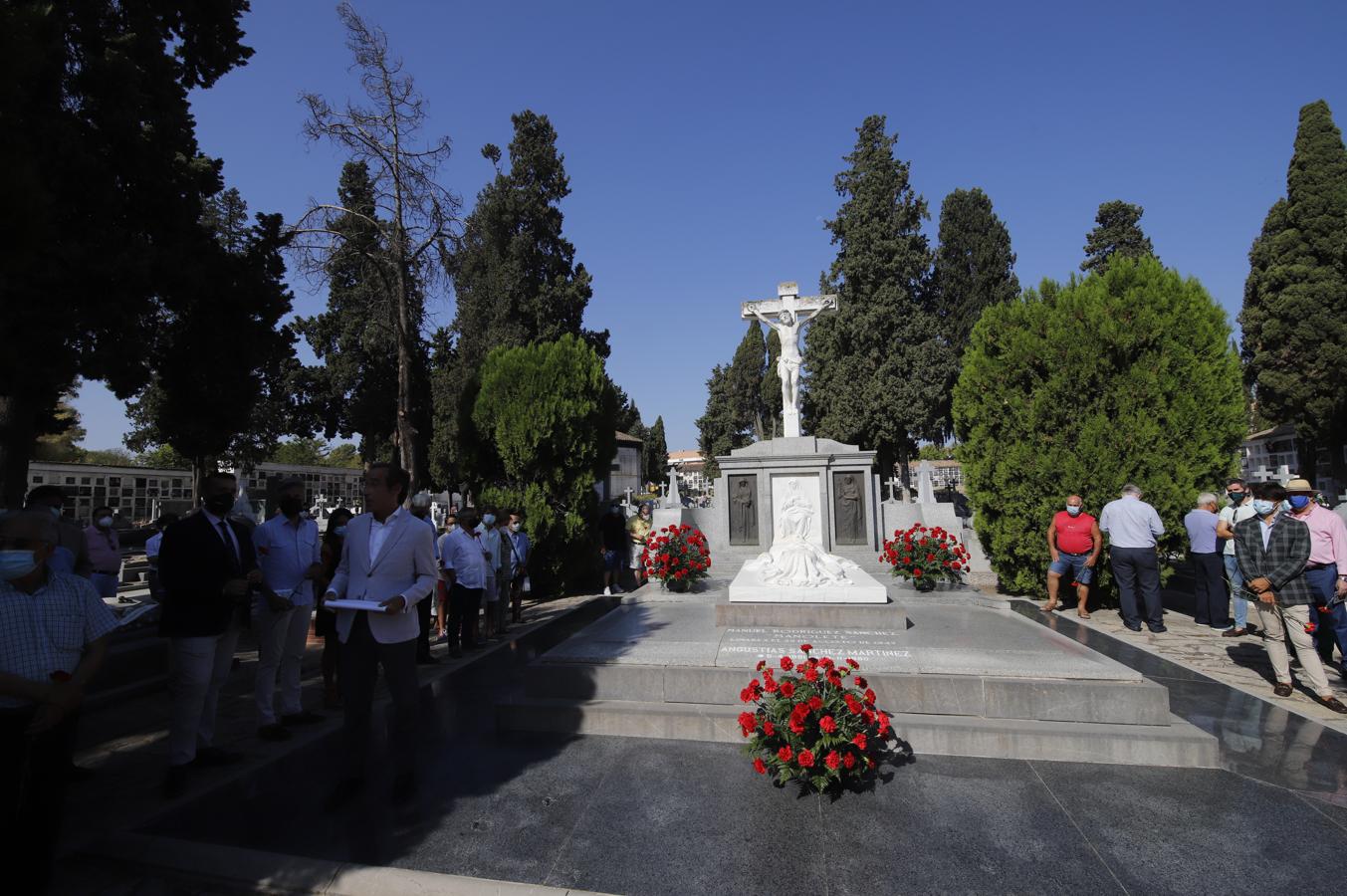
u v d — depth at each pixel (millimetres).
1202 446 8812
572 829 3516
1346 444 23562
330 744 4898
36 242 3363
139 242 9219
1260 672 6281
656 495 39750
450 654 7734
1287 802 3707
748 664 5125
